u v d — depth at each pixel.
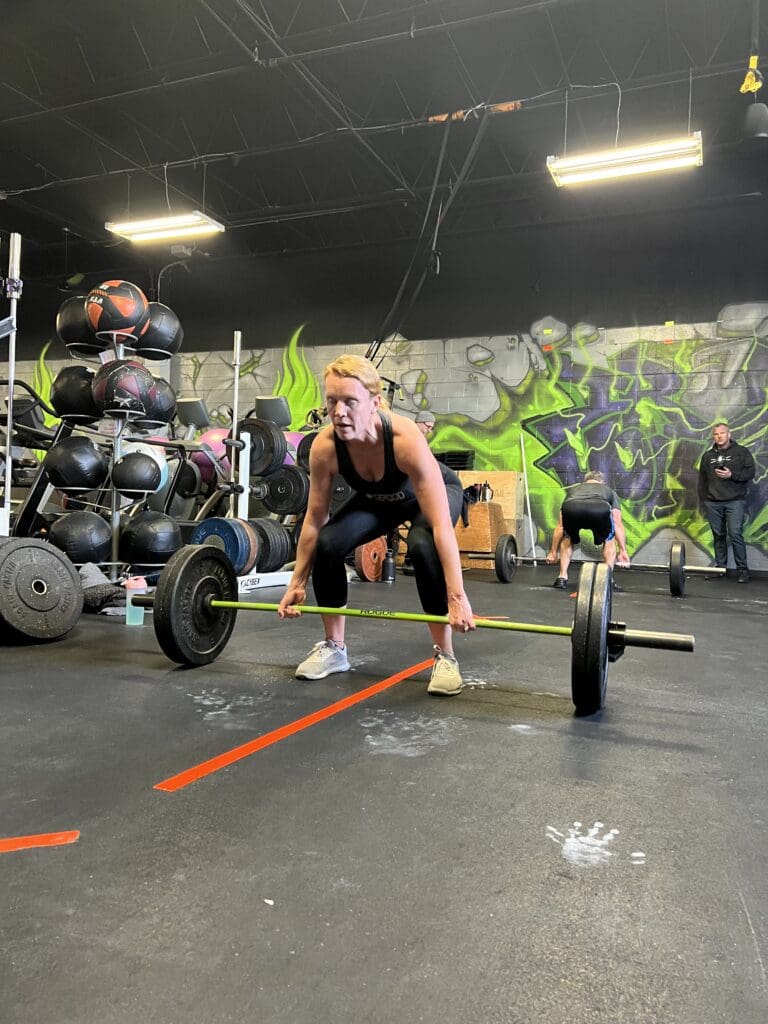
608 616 2.10
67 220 8.55
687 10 5.12
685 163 5.59
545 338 8.14
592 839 1.29
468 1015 0.84
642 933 1.00
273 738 1.83
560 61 5.52
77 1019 0.82
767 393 7.35
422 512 2.30
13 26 5.35
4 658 2.78
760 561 7.35
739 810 1.43
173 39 5.50
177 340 4.60
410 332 8.64
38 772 1.58
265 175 7.58
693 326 7.62
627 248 7.84
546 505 8.12
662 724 2.01
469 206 7.84
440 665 2.32
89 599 3.88
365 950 0.96
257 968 0.92
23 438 4.88
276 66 5.44
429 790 1.50
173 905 1.06
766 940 0.99
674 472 7.67
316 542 2.36
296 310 9.09
